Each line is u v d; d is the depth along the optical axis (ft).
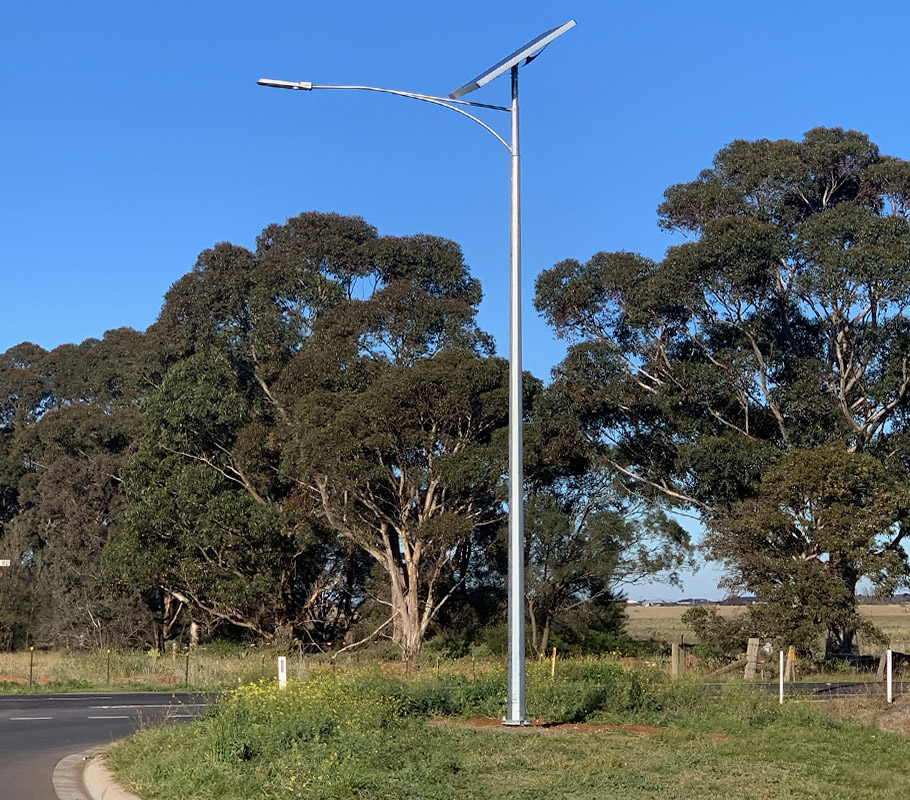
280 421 164.14
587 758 42.42
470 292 181.37
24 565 203.10
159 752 44.11
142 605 185.57
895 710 57.16
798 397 135.64
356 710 49.01
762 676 96.73
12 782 42.86
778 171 145.28
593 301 150.00
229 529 156.97
